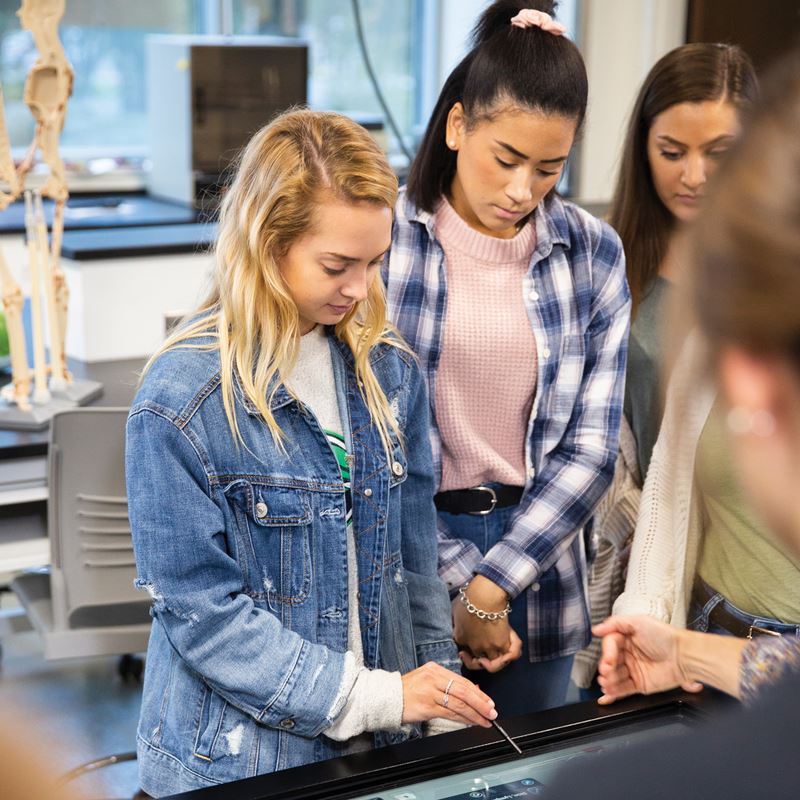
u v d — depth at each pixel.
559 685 1.99
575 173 4.80
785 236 0.40
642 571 1.60
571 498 1.82
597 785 0.47
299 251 1.35
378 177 1.34
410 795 1.11
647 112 2.11
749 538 1.44
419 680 1.39
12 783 0.34
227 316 1.37
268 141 1.37
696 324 0.44
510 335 1.82
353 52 5.10
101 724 3.00
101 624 2.44
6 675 3.25
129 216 3.91
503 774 1.14
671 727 1.21
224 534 1.37
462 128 1.76
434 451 1.84
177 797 1.08
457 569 1.83
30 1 2.45
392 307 1.83
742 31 4.52
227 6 4.79
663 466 1.62
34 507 2.54
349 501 1.46
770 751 0.44
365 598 1.47
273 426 1.36
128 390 2.85
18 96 4.49
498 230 1.80
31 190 2.60
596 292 1.88
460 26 5.05
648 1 4.59
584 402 1.87
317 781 1.10
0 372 2.88
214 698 1.38
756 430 0.42
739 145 0.42
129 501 1.34
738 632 1.50
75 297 3.12
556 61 1.67
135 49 4.72
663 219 2.16
